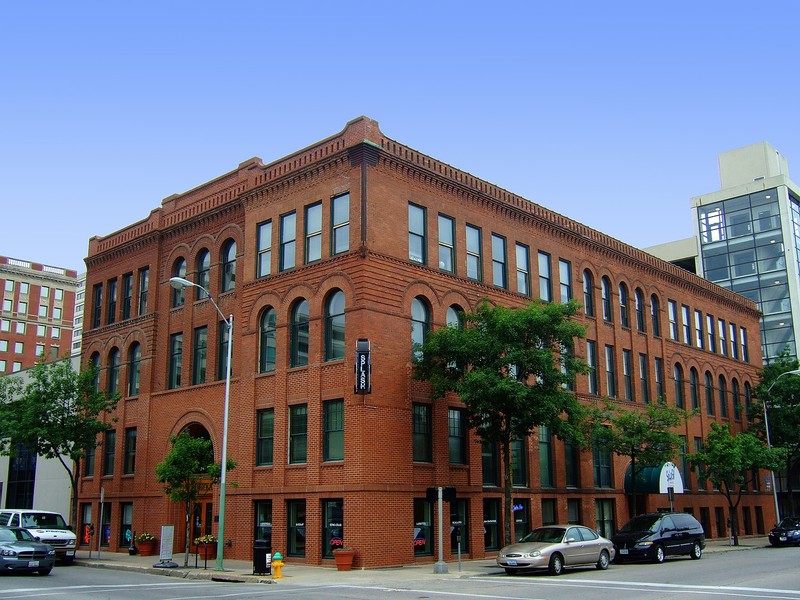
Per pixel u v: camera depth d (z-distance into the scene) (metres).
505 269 35.16
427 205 31.50
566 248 39.38
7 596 18.80
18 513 30.97
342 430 28.30
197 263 37.28
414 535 28.44
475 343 27.16
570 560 24.92
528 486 34.16
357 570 25.86
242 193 34.12
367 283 28.25
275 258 32.09
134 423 38.25
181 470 27.72
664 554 29.47
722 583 20.84
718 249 78.31
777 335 72.62
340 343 29.12
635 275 44.91
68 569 28.34
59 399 35.47
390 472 27.67
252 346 32.31
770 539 40.94
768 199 76.00
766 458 42.19
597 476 38.91
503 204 35.34
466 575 24.20
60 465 44.59
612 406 34.72
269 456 30.89
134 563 29.97
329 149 30.81
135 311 40.03
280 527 29.31
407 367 29.20
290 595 18.98
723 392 52.75
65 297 111.81
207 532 34.06
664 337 46.44
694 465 41.88
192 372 36.12
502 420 27.84
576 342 38.50
